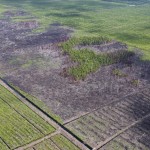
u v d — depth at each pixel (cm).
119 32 6250
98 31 6303
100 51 4959
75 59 4569
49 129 2850
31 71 4181
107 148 2595
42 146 2598
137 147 2619
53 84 3791
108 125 2939
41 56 4744
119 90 3675
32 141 2664
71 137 2739
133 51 5009
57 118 3039
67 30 6300
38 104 3309
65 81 3878
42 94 3538
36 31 6169
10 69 4256
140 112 3200
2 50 5006
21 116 3062
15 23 6750
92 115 3106
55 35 5884
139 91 3672
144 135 2794
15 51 4962
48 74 4081
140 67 4369
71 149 2567
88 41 5438
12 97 3469
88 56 4694
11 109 3197
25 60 4581
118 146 2627
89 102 3369
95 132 2820
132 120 3039
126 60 4606
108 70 4241
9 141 2653
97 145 2633
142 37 5903
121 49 5094
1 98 3438
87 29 6450
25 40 5541
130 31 6353
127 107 3291
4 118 3014
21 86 3741
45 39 5606
